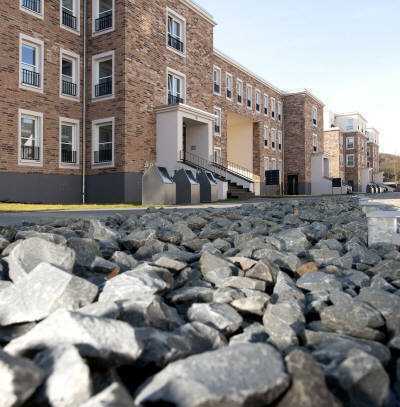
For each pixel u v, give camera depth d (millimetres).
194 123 23750
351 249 3822
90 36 20406
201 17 25000
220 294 2277
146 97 20438
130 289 2088
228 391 1164
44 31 18766
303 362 1321
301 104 40688
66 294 1916
